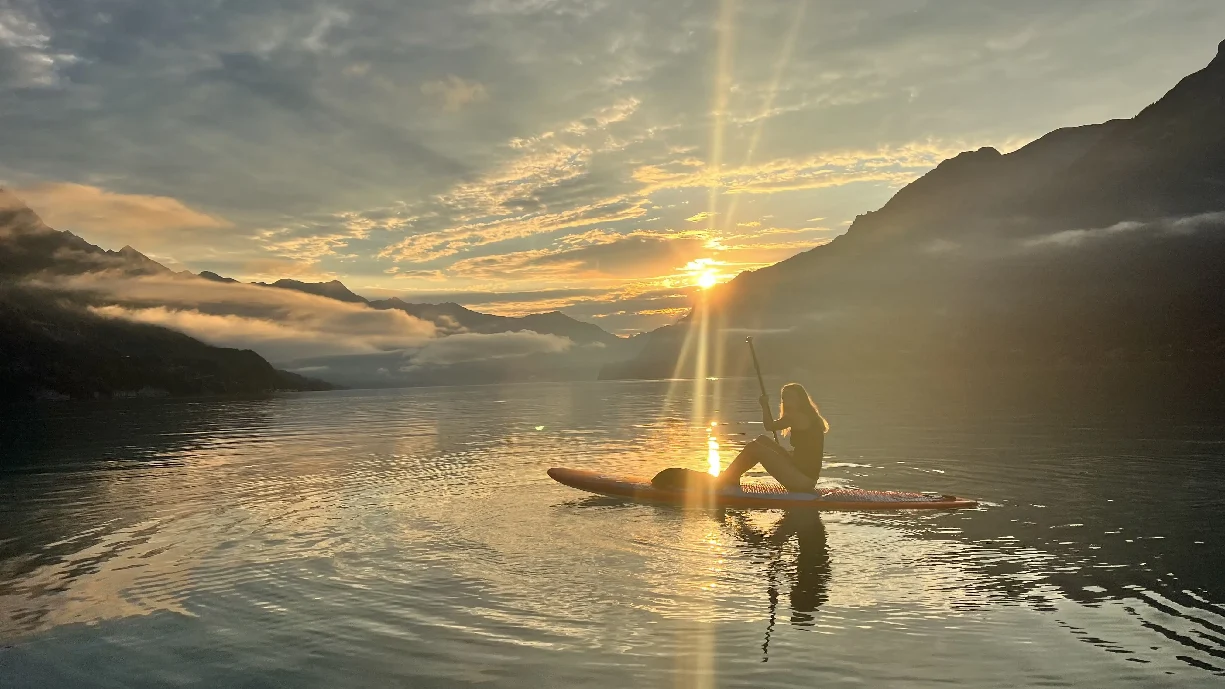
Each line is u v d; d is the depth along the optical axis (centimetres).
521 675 416
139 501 1067
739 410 3092
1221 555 606
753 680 401
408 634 487
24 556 745
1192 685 379
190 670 443
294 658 454
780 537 736
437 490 1071
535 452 1552
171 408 5425
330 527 834
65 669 450
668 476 972
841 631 470
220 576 648
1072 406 2319
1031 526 743
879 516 828
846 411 2609
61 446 2134
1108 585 544
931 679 396
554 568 633
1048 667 407
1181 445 1267
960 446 1402
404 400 6359
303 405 5559
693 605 528
